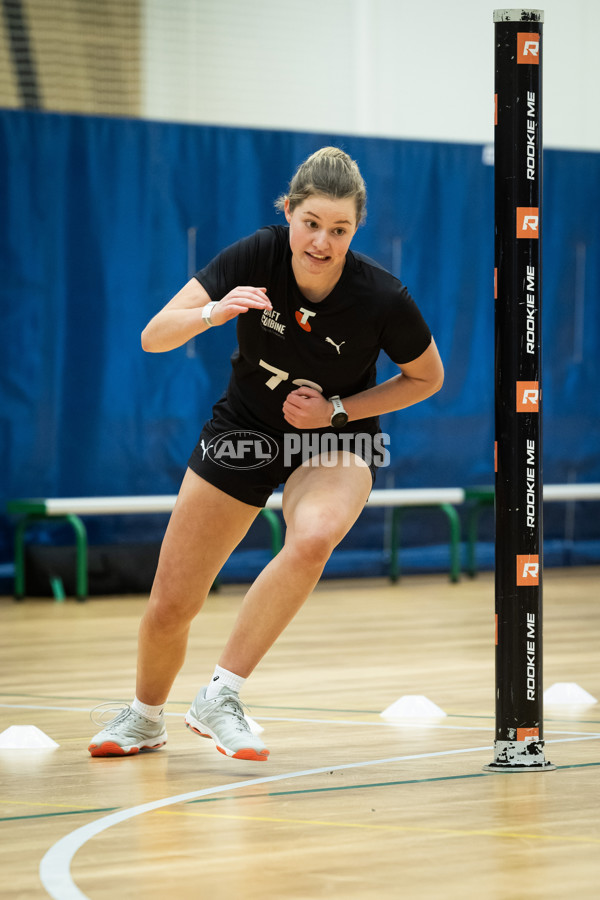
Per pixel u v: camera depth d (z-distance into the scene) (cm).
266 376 791
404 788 747
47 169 2112
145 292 2186
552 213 2488
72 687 1216
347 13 2661
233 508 809
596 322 2527
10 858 599
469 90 2739
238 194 2242
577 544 2548
